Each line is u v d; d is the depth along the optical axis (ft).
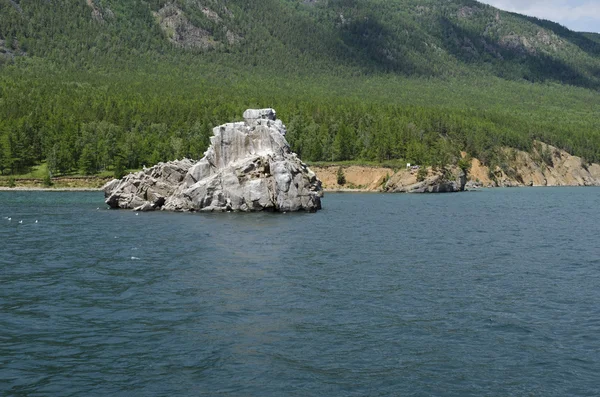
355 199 505.66
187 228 260.21
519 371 89.25
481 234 250.37
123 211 351.05
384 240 227.20
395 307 123.44
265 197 349.20
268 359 93.09
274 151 368.27
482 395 80.94
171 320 113.09
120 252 191.31
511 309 122.93
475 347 99.50
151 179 370.73
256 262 173.99
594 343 101.71
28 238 225.35
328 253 192.85
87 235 234.58
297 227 268.82
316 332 106.32
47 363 91.45
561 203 463.01
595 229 273.13
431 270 164.55
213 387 82.74
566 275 159.12
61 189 572.10
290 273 157.58
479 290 139.95
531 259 185.26
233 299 128.67
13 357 93.86
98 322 112.06
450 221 306.96
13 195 496.23
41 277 151.74
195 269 162.20
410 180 640.17
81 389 82.07
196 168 364.58
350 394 80.79
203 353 95.55
